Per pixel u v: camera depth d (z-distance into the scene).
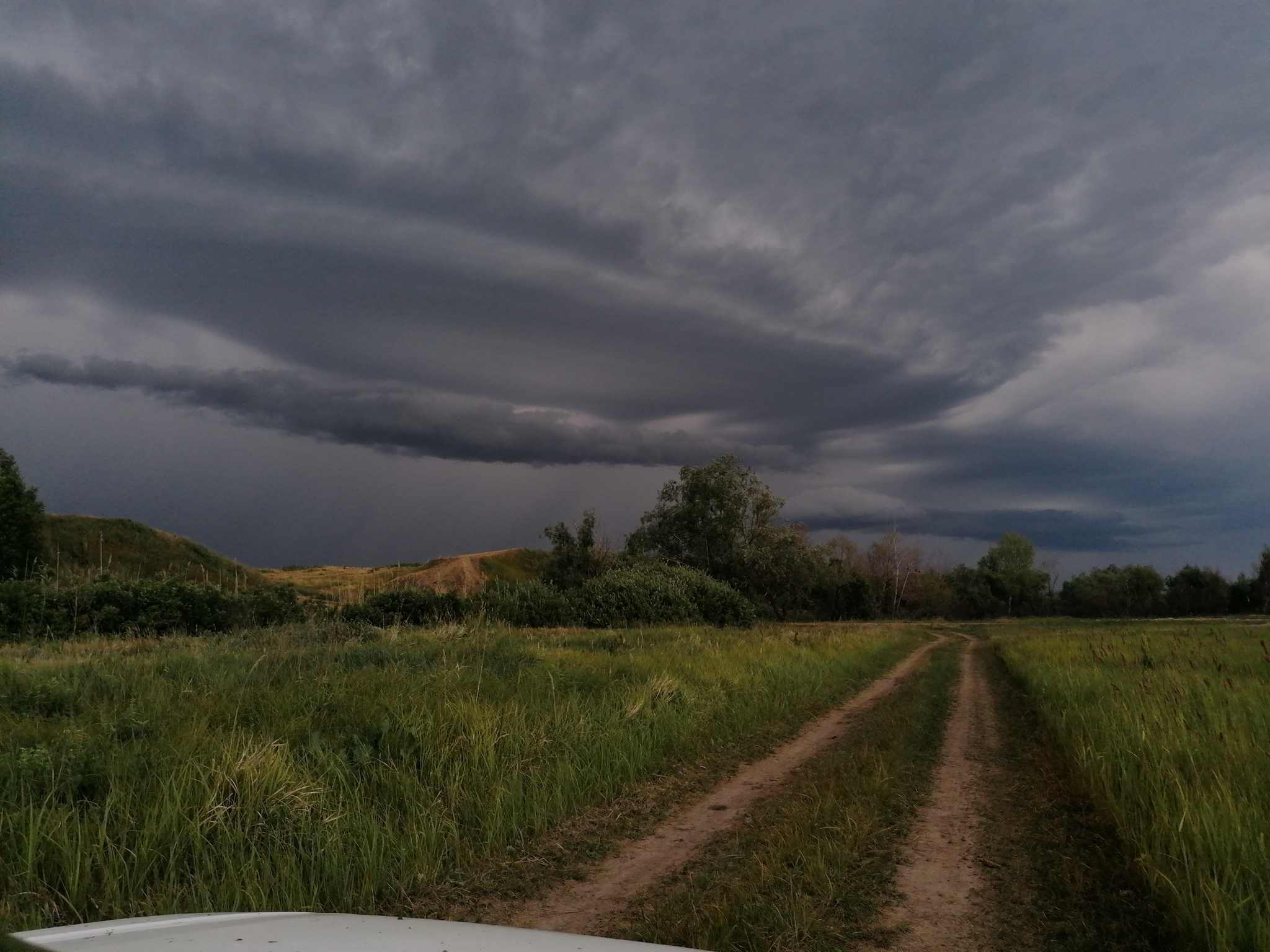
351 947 1.93
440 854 5.47
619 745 8.18
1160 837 5.23
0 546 34.06
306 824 5.31
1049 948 4.29
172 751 6.17
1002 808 7.20
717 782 8.07
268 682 9.76
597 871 5.54
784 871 5.27
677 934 4.34
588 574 49.75
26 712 7.85
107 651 12.66
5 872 4.35
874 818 6.47
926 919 4.69
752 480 59.06
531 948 1.98
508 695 9.61
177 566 47.69
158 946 1.91
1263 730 8.00
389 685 9.46
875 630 44.03
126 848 4.70
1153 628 42.66
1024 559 93.12
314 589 36.56
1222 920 4.02
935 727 11.79
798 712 12.45
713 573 57.78
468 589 29.52
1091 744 8.08
